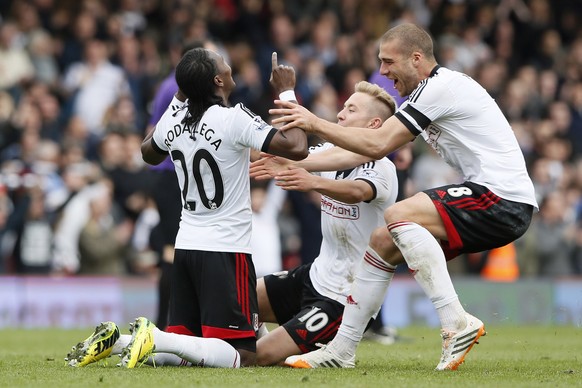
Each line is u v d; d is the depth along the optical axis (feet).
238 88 170.50
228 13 193.26
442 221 64.90
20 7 176.04
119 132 152.97
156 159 68.69
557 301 149.89
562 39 224.94
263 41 193.57
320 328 67.36
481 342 104.22
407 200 65.26
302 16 196.85
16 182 143.84
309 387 53.36
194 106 64.54
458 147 67.05
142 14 188.75
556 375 63.52
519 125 189.06
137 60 175.42
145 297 140.77
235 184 64.39
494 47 212.23
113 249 141.38
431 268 64.03
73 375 58.34
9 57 169.68
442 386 54.80
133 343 60.75
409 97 66.28
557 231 162.81
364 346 95.14
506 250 159.94
